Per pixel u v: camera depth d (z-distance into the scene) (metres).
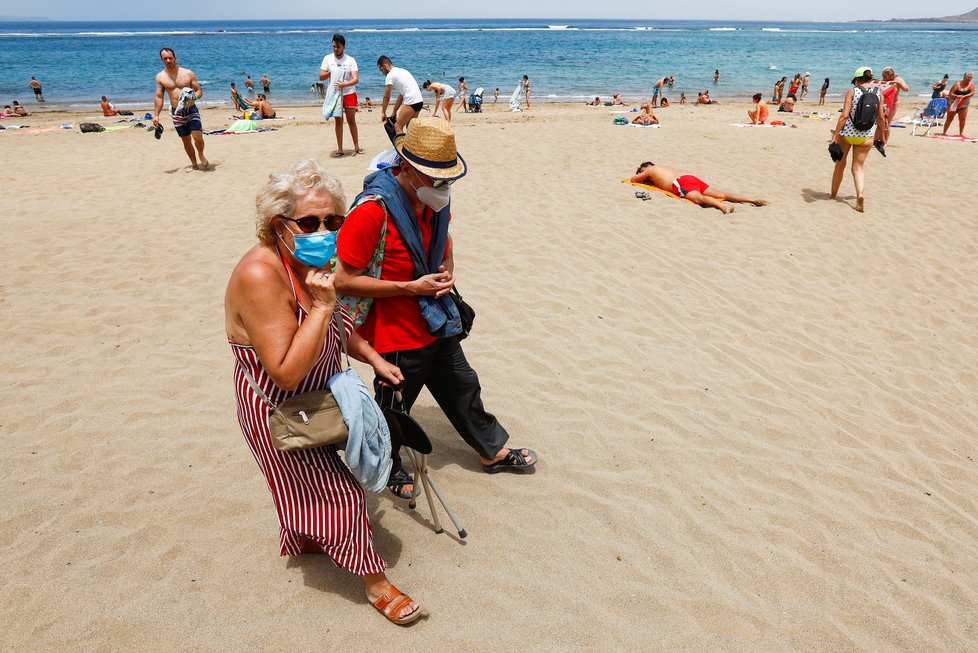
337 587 2.75
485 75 39.22
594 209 8.11
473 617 2.62
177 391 4.28
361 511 2.45
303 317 2.14
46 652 2.41
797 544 3.14
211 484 3.38
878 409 4.45
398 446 3.29
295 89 33.41
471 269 6.37
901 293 6.33
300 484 2.35
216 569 2.83
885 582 2.95
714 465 3.71
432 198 2.63
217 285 5.94
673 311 5.68
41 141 13.52
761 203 8.52
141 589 2.71
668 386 4.52
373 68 42.97
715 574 2.93
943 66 49.22
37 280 5.95
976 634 2.70
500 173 9.77
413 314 2.87
